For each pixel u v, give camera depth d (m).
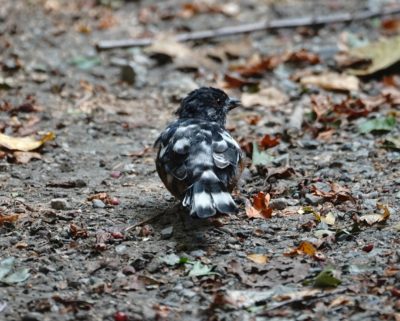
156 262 9.11
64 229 10.01
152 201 10.92
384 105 14.81
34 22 19.31
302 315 8.05
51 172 12.17
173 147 9.45
